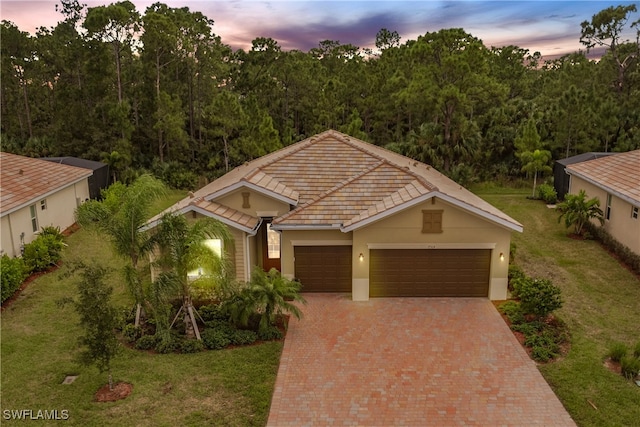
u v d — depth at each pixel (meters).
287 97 55.16
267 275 17.28
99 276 12.31
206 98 52.00
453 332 16.34
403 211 18.41
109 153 43.22
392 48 56.75
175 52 48.12
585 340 15.43
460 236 18.58
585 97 39.81
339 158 23.03
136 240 15.30
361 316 17.62
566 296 18.81
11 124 53.41
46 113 54.38
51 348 14.91
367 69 53.66
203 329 16.23
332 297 19.39
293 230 19.19
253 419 11.85
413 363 14.48
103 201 30.16
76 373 13.57
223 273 15.91
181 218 15.16
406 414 12.20
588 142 40.41
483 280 19.09
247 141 40.94
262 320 15.92
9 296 18.19
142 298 15.51
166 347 14.82
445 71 39.66
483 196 37.31
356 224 18.23
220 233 15.74
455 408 12.41
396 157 29.95
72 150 45.84
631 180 23.39
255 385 13.21
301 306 18.50
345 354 15.02
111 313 12.23
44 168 28.59
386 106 50.28
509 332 16.30
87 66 45.19
